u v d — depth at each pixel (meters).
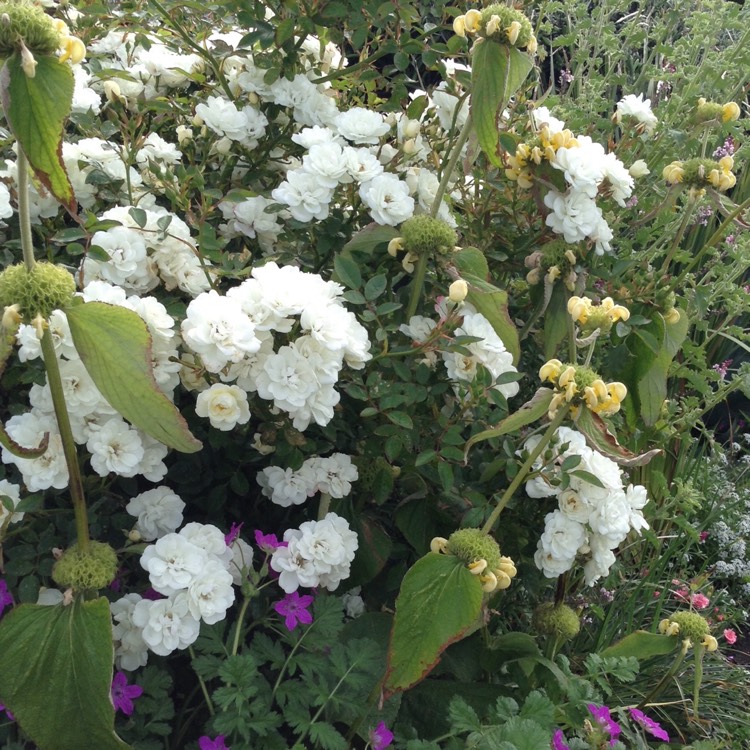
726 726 0.88
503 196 0.85
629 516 0.74
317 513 0.78
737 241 1.04
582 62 1.11
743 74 1.09
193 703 0.70
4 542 0.64
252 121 0.82
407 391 0.70
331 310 0.64
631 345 0.85
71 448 0.56
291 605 0.65
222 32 0.94
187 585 0.60
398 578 0.79
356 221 0.82
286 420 0.69
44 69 0.47
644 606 0.95
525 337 0.83
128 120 0.77
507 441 0.72
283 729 0.68
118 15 0.86
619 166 0.78
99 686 0.54
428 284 0.80
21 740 0.61
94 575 0.56
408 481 0.78
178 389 0.72
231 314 0.60
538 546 0.73
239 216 0.78
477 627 0.64
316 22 0.81
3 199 0.67
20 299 0.51
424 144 0.86
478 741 0.60
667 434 1.00
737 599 1.09
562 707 0.69
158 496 0.66
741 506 1.13
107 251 0.67
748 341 1.34
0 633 0.55
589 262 0.78
